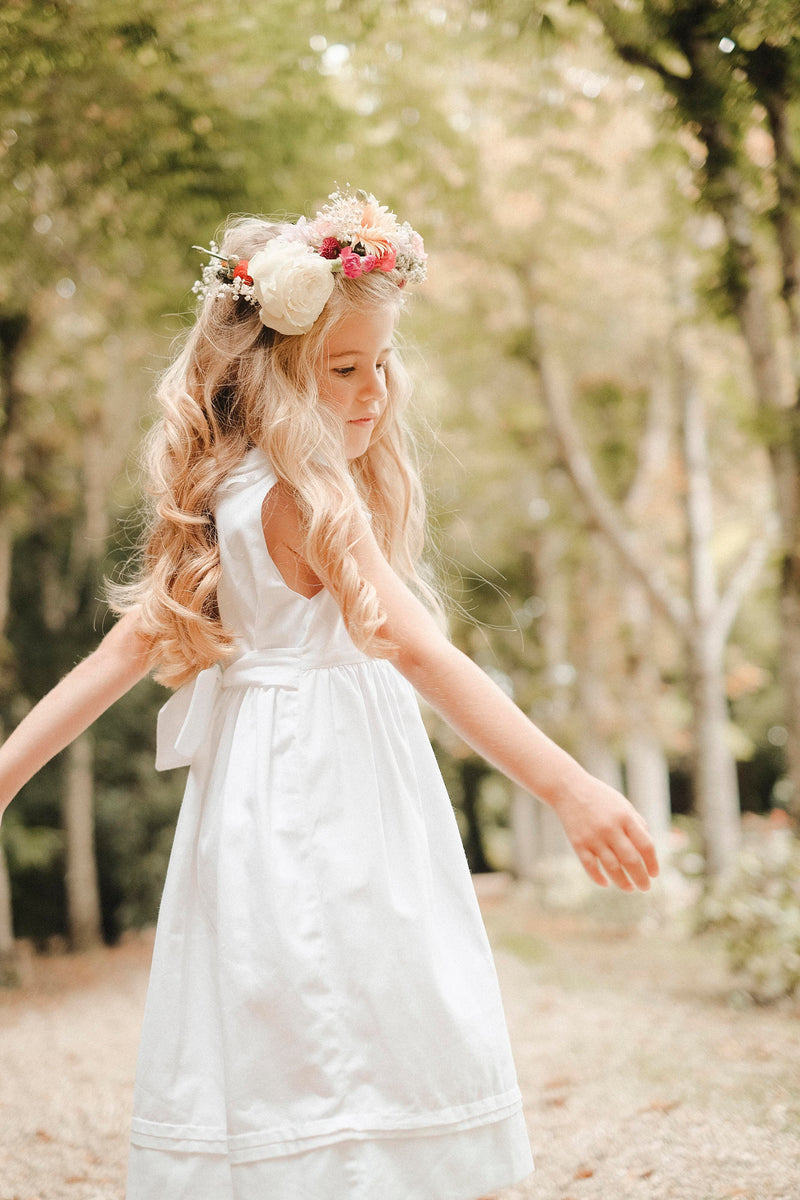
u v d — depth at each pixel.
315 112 7.20
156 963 1.81
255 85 7.00
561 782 1.60
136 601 2.00
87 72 6.14
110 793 12.74
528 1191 3.04
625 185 9.27
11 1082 4.98
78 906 11.88
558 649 16.14
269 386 1.90
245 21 6.42
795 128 5.46
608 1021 5.84
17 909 12.50
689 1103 3.84
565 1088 4.32
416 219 9.34
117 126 6.60
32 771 1.86
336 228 1.92
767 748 24.89
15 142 6.57
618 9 5.08
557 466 12.80
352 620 1.72
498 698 1.67
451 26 6.83
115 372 11.68
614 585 15.05
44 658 11.11
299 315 1.84
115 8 5.81
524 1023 5.95
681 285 10.34
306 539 1.77
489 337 11.89
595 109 7.92
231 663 1.91
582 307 11.96
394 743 1.84
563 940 10.59
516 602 16.95
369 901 1.70
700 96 4.99
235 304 2.02
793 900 6.24
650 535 14.27
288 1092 1.62
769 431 6.15
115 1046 5.95
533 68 7.33
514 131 8.28
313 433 1.83
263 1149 1.60
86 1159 3.66
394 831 1.78
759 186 5.43
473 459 14.04
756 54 4.75
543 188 9.84
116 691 1.95
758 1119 3.52
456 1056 1.67
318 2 6.38
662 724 14.17
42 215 7.71
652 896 11.51
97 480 11.73
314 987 1.65
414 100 7.97
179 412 2.00
